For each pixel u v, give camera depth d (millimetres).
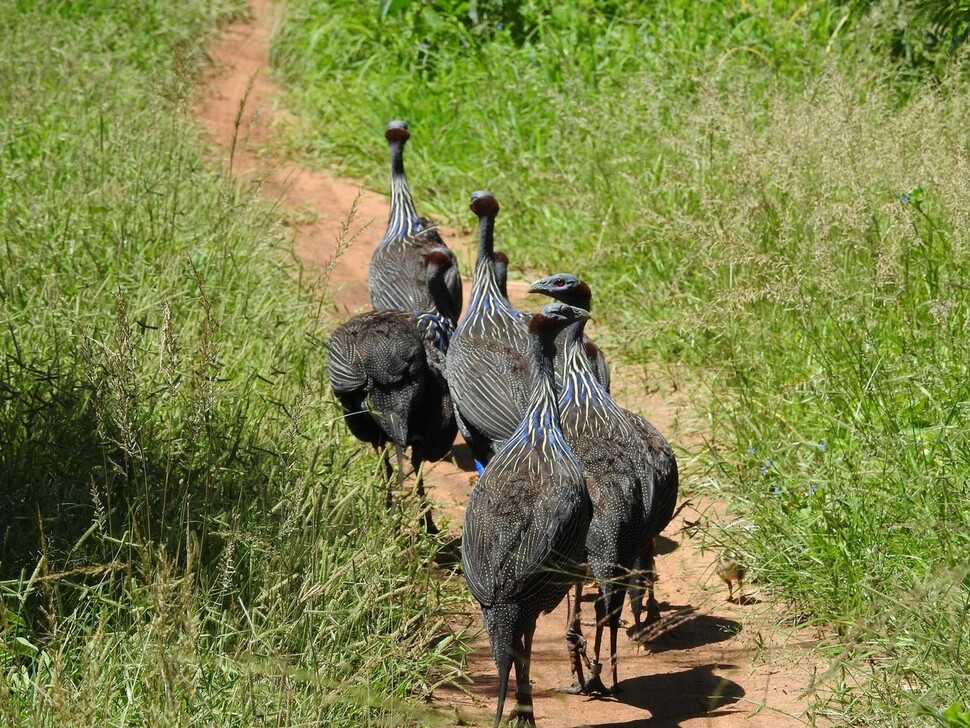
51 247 18797
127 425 11672
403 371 15062
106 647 10070
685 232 20391
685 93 27125
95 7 36938
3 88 27625
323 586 10656
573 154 26875
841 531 12930
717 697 11125
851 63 25609
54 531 12008
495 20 34156
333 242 25984
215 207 22281
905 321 16562
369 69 35125
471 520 11227
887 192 18781
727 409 17016
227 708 9773
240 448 13562
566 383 12875
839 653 11859
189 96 26250
